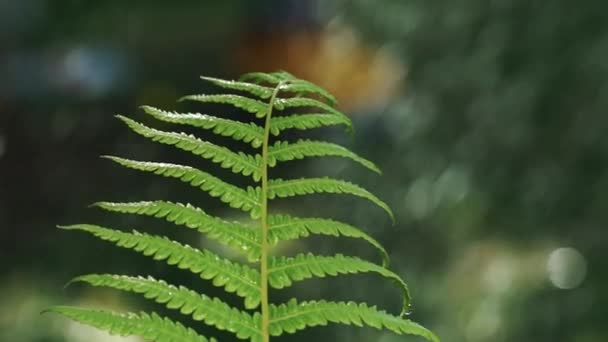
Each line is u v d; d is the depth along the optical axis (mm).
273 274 1303
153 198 14219
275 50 14906
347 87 11672
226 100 1415
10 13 21438
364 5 10922
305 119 1423
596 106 8961
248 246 1322
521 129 9242
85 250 11789
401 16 10492
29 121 15852
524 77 9250
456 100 9938
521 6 9266
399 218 10391
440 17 9969
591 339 8773
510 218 9672
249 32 16344
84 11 23188
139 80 20016
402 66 10586
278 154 1397
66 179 14469
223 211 13633
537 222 9461
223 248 10430
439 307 9562
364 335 8797
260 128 1416
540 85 9109
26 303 9656
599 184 9047
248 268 1310
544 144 9242
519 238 9672
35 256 11766
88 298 10094
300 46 13531
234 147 15297
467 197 9758
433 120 10117
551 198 9234
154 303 9375
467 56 9727
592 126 8945
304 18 13977
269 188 1382
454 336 9164
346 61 11734
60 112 16453
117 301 9898
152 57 23203
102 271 11203
